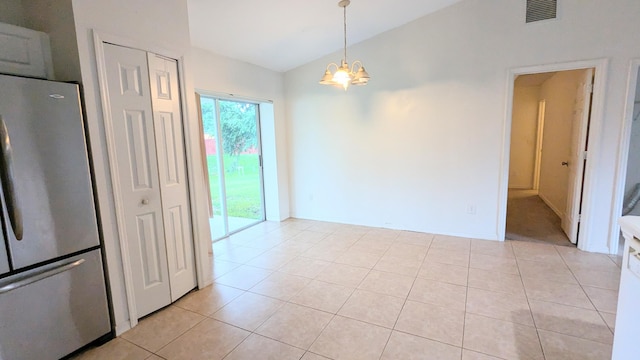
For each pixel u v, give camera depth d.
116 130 2.03
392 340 1.98
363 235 4.07
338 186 4.63
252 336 2.06
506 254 3.28
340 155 4.53
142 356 1.90
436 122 3.81
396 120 4.05
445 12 3.57
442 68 3.68
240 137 4.46
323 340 2.01
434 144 3.86
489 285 2.64
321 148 4.66
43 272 1.70
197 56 3.44
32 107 1.63
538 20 3.17
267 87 4.47
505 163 3.52
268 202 4.97
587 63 3.04
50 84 1.69
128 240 2.14
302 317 2.27
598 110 3.05
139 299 2.23
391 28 3.88
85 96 1.86
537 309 2.26
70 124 1.79
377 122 4.18
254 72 4.22
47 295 1.73
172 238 2.46
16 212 1.58
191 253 2.66
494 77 3.43
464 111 3.63
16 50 1.80
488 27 3.39
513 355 1.81
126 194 2.11
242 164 4.54
